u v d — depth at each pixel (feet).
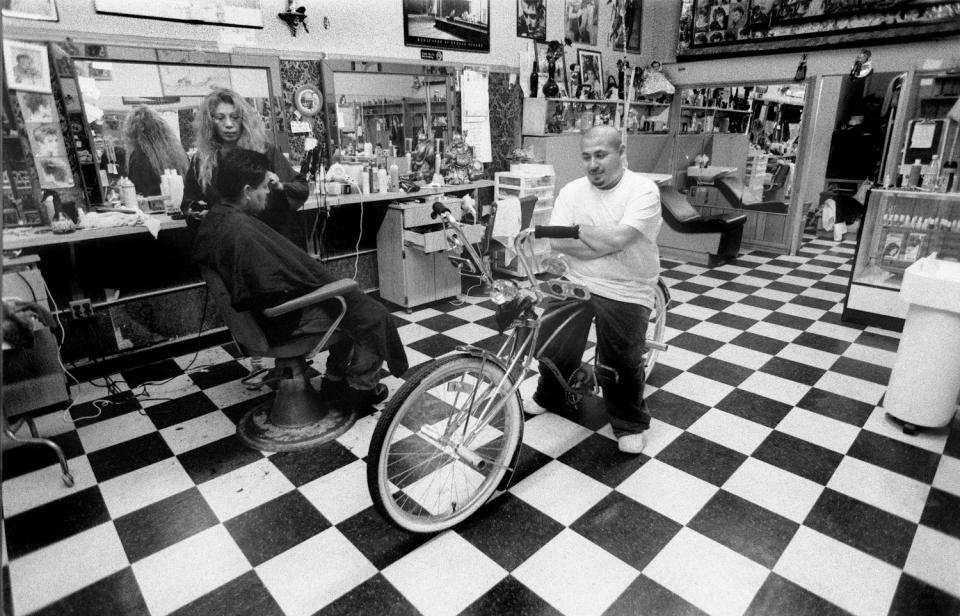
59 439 7.90
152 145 9.91
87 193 9.41
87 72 9.08
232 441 7.86
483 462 5.92
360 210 13.07
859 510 6.37
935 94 16.03
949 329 7.34
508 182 15.12
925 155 15.71
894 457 7.38
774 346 11.07
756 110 19.22
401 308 13.37
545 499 6.61
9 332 6.38
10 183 8.61
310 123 12.03
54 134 8.93
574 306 6.99
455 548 5.86
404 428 8.15
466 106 14.99
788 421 8.30
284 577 5.50
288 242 7.39
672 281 15.69
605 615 5.06
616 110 19.75
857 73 16.55
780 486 6.81
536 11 16.39
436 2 13.80
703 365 10.22
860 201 20.33
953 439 7.79
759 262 17.88
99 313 9.89
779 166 18.85
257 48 10.90
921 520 6.19
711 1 19.38
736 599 5.20
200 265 7.04
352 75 12.46
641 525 6.17
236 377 9.84
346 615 5.07
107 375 9.93
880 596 5.21
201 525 6.21
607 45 19.17
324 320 7.48
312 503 6.57
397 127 13.65
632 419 7.44
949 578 5.29
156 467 7.26
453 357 5.73
